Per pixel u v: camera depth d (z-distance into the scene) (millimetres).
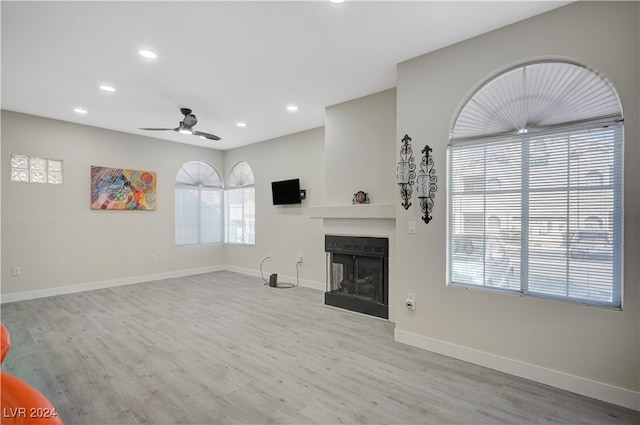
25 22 2449
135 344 3176
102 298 4828
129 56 3008
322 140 5398
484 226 2781
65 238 5074
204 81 3588
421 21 2529
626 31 2160
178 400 2260
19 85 3643
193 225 6766
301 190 5680
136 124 5246
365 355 2955
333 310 4285
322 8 2348
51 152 4938
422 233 3094
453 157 2941
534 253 2549
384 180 3963
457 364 2779
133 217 5855
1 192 4512
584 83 2332
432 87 3018
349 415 2104
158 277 6176
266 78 3535
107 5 2268
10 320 3846
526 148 2576
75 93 3891
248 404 2217
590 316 2297
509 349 2623
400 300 3246
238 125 5332
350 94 4043
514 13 2443
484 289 2768
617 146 2232
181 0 2223
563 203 2430
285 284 5812
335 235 4402
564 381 2385
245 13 2389
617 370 2207
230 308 4359
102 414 2104
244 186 6809
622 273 2191
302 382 2496
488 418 2074
